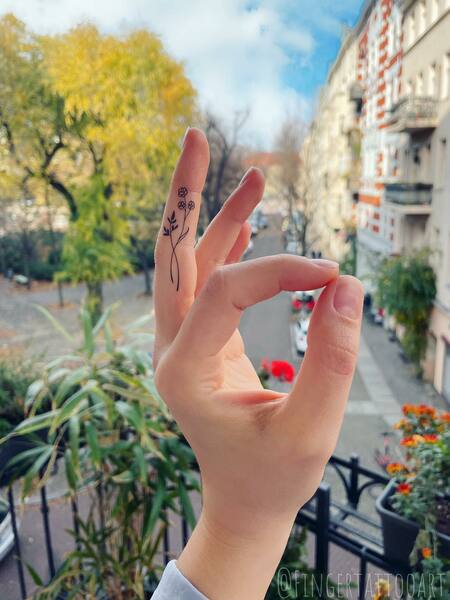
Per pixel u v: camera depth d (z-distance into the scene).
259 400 0.21
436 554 0.64
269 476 0.20
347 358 0.18
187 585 0.21
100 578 0.68
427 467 0.67
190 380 0.21
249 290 0.19
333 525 0.80
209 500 0.22
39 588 0.73
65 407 0.62
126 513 0.68
